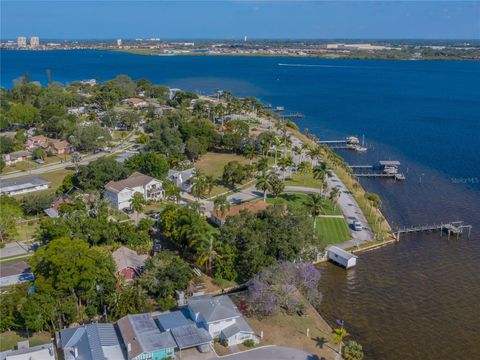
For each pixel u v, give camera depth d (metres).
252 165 169.50
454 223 135.88
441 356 81.31
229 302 86.94
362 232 128.38
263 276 91.38
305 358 78.00
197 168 171.12
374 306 95.69
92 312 86.38
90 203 134.88
